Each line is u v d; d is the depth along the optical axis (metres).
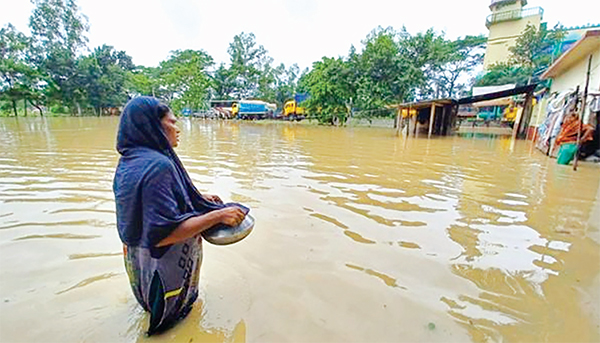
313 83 24.67
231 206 1.72
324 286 2.11
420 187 4.93
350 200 4.13
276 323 1.72
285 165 6.66
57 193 4.09
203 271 2.24
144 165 1.47
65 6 31.20
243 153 8.43
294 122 29.59
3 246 2.58
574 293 2.09
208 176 5.48
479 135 16.86
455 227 3.25
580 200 4.31
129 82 37.56
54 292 1.95
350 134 16.08
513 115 22.81
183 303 1.67
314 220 3.36
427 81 28.17
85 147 8.52
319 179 5.34
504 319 1.82
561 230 3.21
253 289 2.04
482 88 26.27
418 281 2.21
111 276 2.15
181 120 31.16
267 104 34.81
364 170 6.25
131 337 1.59
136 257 1.58
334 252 2.62
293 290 2.05
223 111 34.78
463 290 2.11
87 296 1.91
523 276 2.30
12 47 26.11
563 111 8.34
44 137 10.95
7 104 26.20
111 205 3.63
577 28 26.45
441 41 26.36
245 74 41.00
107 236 2.79
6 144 8.96
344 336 1.64
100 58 36.00
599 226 3.32
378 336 1.65
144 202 1.44
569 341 1.64
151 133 1.56
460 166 6.96
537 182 5.43
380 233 3.04
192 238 1.68
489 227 3.26
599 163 7.34
